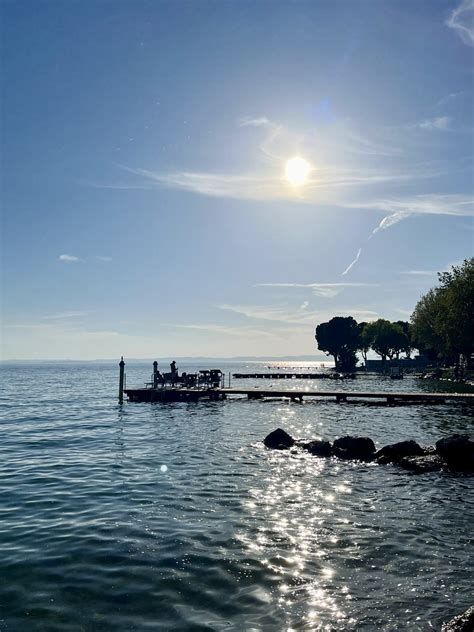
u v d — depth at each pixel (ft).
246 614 23.34
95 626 22.20
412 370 393.29
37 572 28.02
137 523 36.73
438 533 34.96
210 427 94.73
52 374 545.44
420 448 63.67
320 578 27.35
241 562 29.50
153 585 26.40
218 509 40.40
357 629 22.03
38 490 46.75
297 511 40.04
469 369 290.35
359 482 50.67
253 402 151.43
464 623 21.49
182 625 22.30
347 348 463.83
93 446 73.00
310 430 91.25
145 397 156.15
